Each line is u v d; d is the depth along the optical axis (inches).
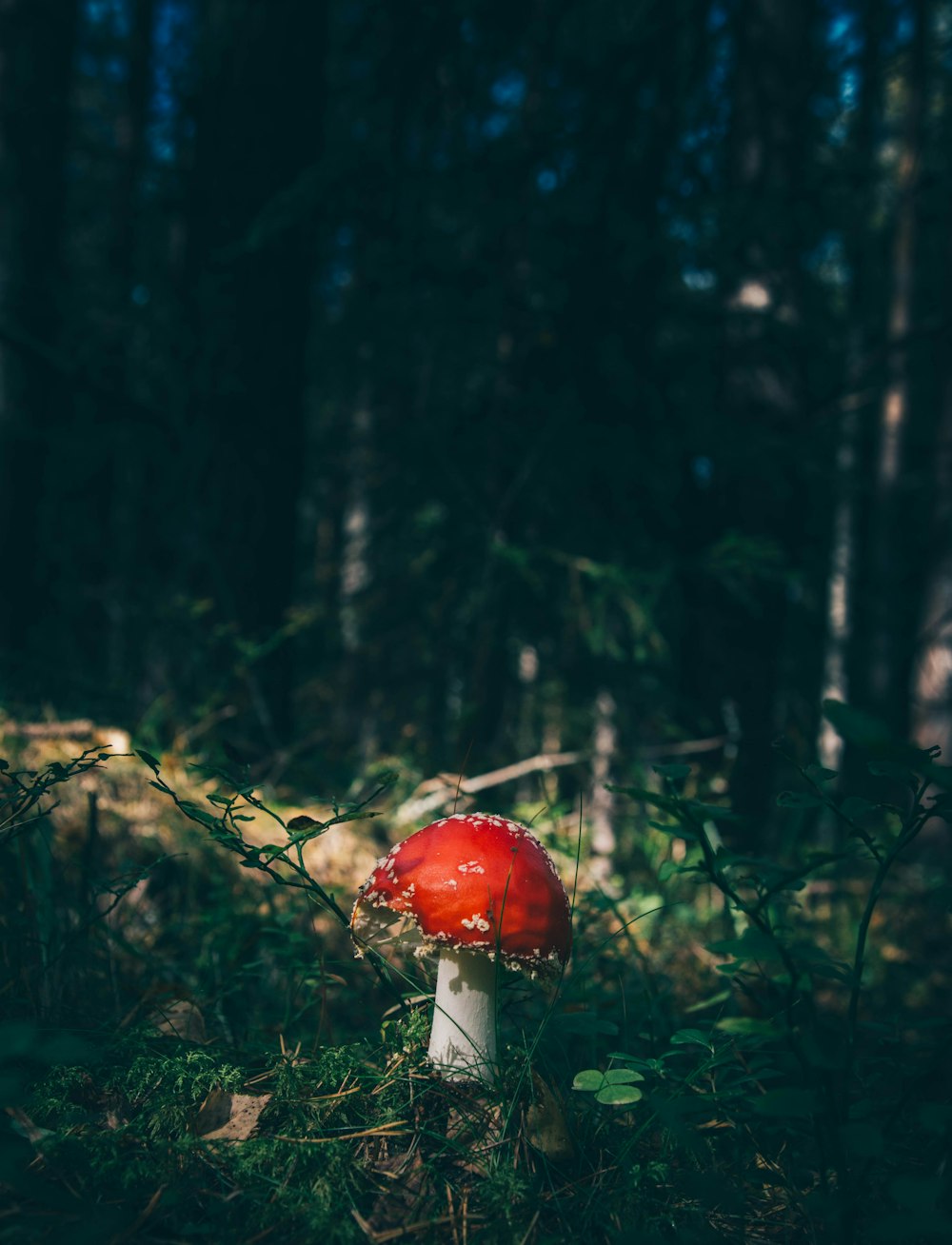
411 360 62.6
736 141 70.0
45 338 60.2
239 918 30.6
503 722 58.9
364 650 59.9
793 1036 19.6
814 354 73.7
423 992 25.8
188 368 53.9
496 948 22.4
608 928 36.4
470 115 62.2
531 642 60.6
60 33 62.7
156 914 33.3
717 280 71.0
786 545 67.8
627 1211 21.4
